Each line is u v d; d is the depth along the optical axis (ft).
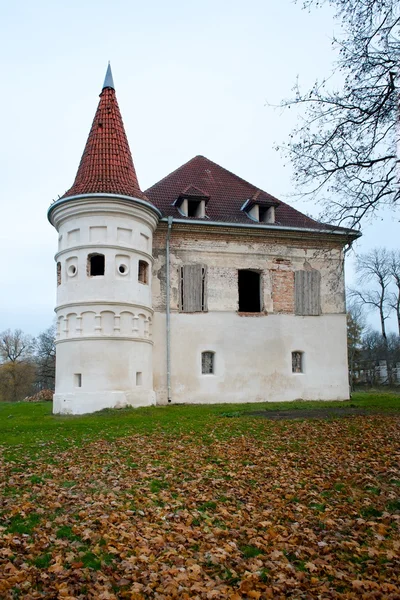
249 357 75.82
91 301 63.31
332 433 40.70
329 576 16.57
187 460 32.35
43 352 209.36
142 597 15.10
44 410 69.21
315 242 80.69
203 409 62.39
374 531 20.30
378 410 57.57
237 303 76.33
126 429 45.83
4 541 18.97
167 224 73.36
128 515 22.24
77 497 24.76
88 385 61.93
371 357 206.49
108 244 64.34
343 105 42.47
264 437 40.06
